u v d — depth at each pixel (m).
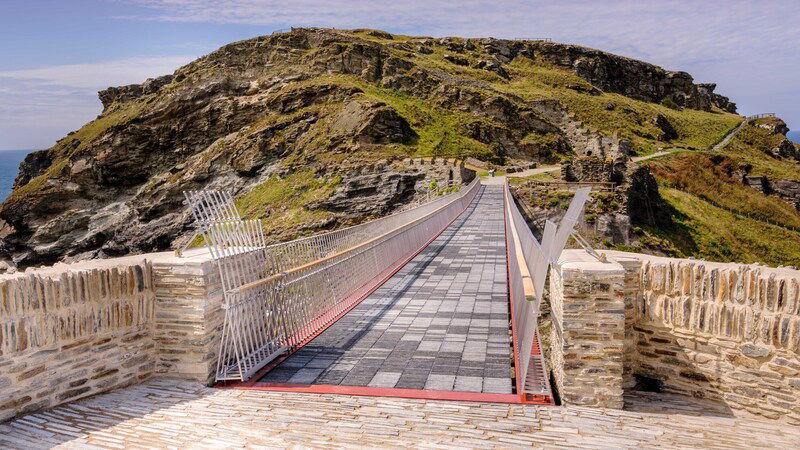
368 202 65.19
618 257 6.45
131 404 5.65
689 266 5.94
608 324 5.47
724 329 5.64
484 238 22.66
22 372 5.18
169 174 97.31
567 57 161.25
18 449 4.50
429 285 12.78
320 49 104.62
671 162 94.38
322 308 9.53
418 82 100.81
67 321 5.58
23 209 96.06
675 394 6.04
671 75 170.50
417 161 65.62
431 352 7.68
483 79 132.75
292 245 8.85
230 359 6.83
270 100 93.62
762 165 100.19
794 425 5.12
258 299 7.36
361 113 80.38
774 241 71.94
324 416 5.35
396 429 4.97
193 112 98.56
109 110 137.25
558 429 4.95
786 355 5.20
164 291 6.45
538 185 56.88
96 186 98.69
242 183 85.31
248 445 4.63
